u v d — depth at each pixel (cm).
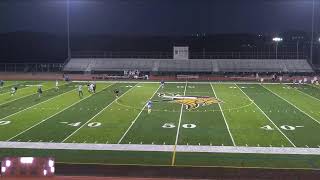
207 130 2178
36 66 5806
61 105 2919
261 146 1870
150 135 2070
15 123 2334
